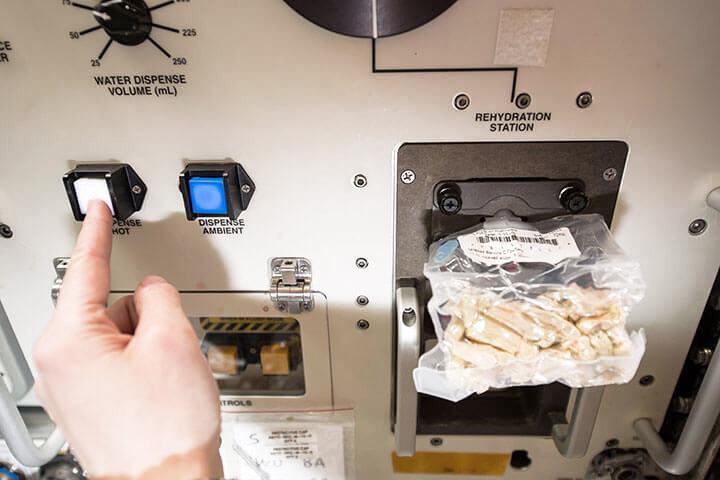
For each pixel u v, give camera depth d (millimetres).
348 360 788
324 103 612
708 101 598
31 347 795
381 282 727
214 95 611
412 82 599
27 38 584
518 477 904
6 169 659
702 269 700
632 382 792
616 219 677
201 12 569
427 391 606
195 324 833
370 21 550
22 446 721
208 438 556
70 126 632
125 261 722
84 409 507
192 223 691
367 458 888
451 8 559
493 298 578
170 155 646
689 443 692
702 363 757
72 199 634
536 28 568
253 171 653
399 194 665
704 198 654
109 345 524
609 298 573
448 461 885
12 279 739
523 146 634
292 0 548
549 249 601
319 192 665
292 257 712
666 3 553
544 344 562
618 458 862
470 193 652
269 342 870
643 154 633
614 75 590
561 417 803
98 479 531
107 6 523
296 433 860
